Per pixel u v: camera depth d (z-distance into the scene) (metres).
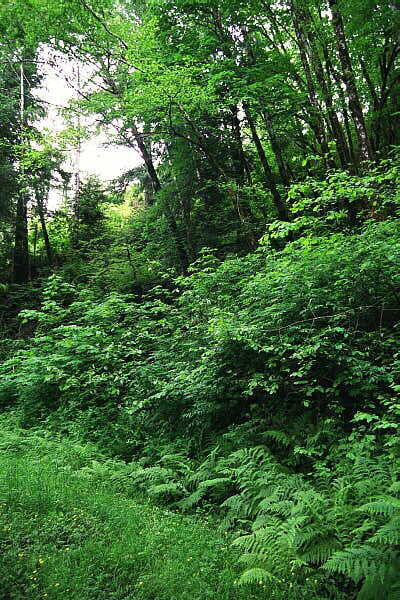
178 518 5.30
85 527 4.56
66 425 9.49
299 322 7.10
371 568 3.35
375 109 14.95
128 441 8.21
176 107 13.33
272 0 13.38
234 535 4.83
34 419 10.45
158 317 13.66
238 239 16.12
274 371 7.10
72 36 14.95
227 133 15.65
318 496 4.54
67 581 3.57
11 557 3.75
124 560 3.96
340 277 7.04
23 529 4.29
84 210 22.75
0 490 5.11
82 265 20.03
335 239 7.73
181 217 18.58
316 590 3.74
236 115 15.38
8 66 21.44
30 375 11.15
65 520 4.62
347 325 6.97
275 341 7.00
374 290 6.75
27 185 20.39
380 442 5.60
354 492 4.57
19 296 19.89
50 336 12.23
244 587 3.69
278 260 9.00
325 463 5.54
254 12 13.85
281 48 15.89
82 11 14.26
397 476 4.66
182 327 10.77
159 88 11.76
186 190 16.92
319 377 6.88
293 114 13.28
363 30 12.38
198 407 7.54
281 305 7.47
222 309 9.30
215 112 14.57
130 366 10.26
